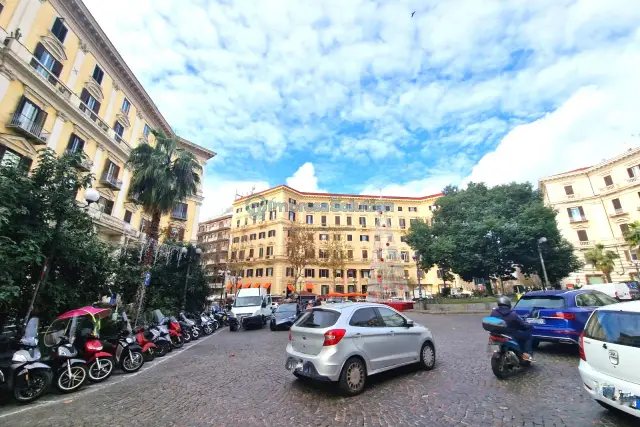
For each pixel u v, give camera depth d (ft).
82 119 68.74
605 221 136.77
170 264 64.64
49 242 26.02
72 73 67.31
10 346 20.81
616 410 13.52
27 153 56.39
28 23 57.11
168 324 38.81
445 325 51.29
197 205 119.34
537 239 89.30
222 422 14.51
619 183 133.49
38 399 18.66
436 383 18.97
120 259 48.16
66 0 63.82
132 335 28.35
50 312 27.55
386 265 118.52
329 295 159.74
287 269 164.25
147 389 20.42
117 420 15.11
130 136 89.66
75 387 20.22
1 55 51.24
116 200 82.43
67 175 27.14
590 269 136.26
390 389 18.20
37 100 58.29
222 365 27.20
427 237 109.40
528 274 102.22
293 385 19.98
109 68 79.10
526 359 20.40
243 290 69.77
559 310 24.32
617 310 13.32
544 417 13.58
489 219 88.02
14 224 23.21
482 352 27.48
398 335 20.59
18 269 23.08
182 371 25.45
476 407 15.01
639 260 125.90
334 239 168.76
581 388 16.98
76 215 28.40
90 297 32.04
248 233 184.55
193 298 68.64
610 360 12.57
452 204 110.01
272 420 14.52
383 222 185.37
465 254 92.12
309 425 13.83
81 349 23.18
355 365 17.88
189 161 54.95
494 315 21.16
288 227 169.27
